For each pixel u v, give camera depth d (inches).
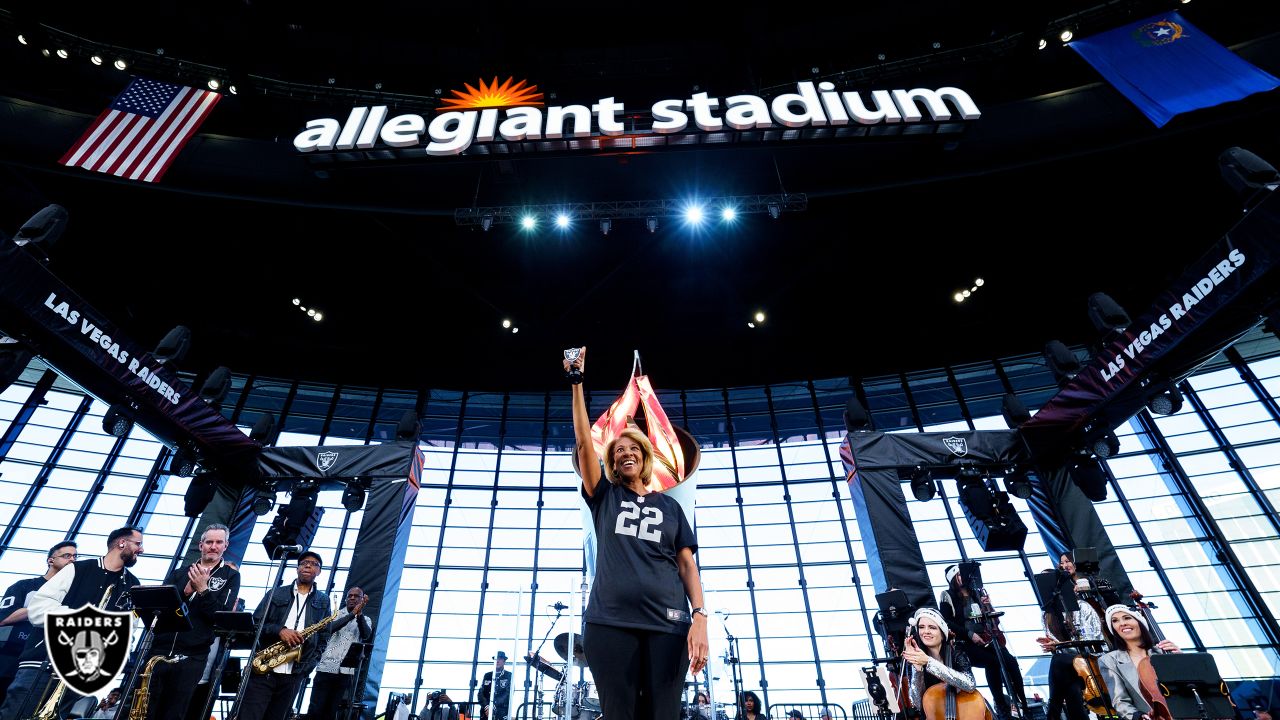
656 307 626.2
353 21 477.4
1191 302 242.8
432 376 596.4
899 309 606.9
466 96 443.8
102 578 168.1
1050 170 476.4
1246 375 465.1
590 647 58.9
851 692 429.7
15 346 236.5
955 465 337.1
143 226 496.1
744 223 539.8
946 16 475.5
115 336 258.1
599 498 71.1
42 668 151.6
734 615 473.4
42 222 232.8
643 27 504.7
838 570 485.4
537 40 510.0
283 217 502.0
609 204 426.3
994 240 547.8
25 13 370.6
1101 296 301.7
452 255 564.1
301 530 324.2
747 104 381.1
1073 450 327.6
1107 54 392.5
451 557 498.9
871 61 503.8
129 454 471.8
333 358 585.3
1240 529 415.2
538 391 603.2
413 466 352.2
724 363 611.5
